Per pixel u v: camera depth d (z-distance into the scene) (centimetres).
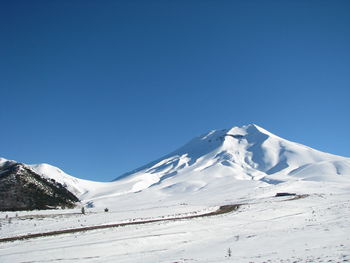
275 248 3012
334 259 2191
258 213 5347
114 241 3406
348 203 6222
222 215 5222
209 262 2556
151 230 3984
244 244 3312
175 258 2891
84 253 3070
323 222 4412
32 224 4594
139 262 2822
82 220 4891
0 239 3669
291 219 4859
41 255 2983
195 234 3934
